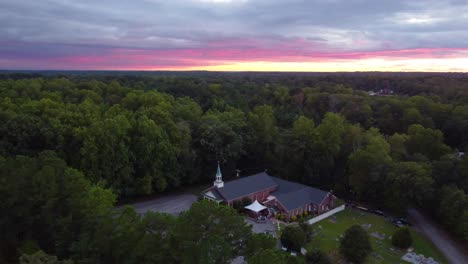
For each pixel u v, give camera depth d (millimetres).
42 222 42281
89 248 36844
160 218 38156
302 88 167250
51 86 130125
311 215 71438
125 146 76188
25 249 38781
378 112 123688
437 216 69750
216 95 146250
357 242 52469
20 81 129625
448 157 76125
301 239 54406
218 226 34906
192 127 92875
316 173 86250
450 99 140250
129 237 36594
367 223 68875
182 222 35094
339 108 134625
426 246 60344
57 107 91000
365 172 77000
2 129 73250
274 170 94938
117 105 95938
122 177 75188
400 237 58875
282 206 69375
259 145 98625
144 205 74500
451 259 56438
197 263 32438
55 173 46031
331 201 76000
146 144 77125
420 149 91312
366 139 92062
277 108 135250
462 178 71250
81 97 119438
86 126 79875
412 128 98375
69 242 39938
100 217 40906
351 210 75688
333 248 56969
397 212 74562
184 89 151000
